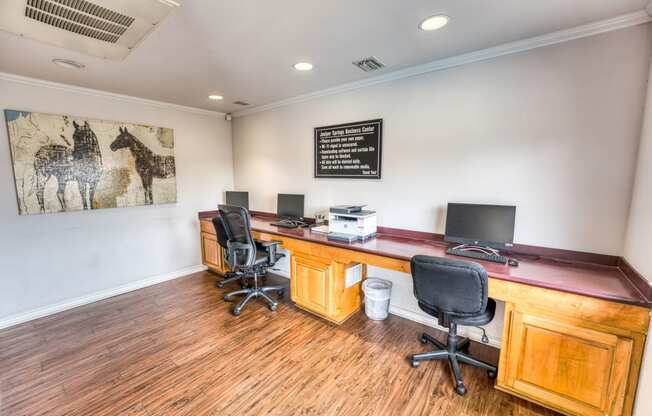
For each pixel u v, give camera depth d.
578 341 1.50
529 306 1.62
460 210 2.20
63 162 2.86
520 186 2.06
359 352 2.20
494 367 1.87
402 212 2.67
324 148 3.18
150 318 2.73
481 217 2.11
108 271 3.24
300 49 2.06
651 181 1.44
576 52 1.81
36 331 2.52
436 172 2.43
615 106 1.72
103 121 3.09
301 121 3.39
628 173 1.71
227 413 1.64
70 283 2.99
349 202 3.04
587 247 1.87
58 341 2.37
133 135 3.32
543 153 1.97
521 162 2.05
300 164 3.47
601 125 1.77
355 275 2.79
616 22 1.66
